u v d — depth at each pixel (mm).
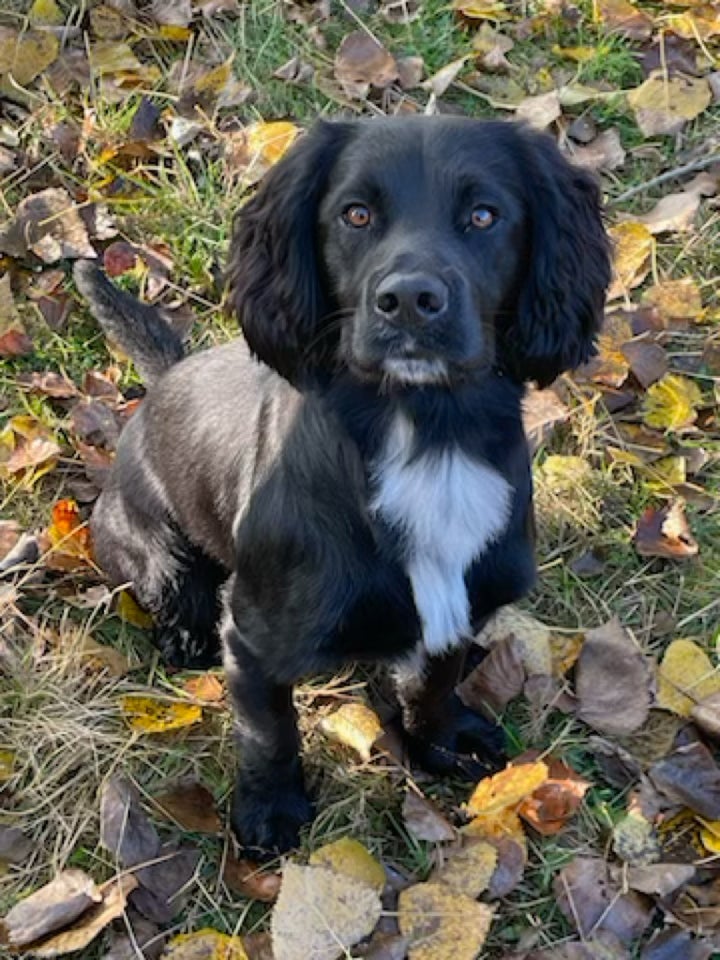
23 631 857
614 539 920
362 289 636
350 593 688
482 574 718
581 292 697
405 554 689
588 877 736
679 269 1099
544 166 675
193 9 1244
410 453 681
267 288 696
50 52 1185
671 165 1183
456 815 786
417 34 1261
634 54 1262
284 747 753
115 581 891
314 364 690
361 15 1276
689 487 949
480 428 691
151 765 793
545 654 847
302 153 680
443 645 716
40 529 918
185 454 804
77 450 959
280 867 758
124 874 725
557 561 900
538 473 945
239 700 740
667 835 769
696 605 897
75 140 1140
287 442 691
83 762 789
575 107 1220
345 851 737
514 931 729
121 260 1067
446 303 611
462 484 691
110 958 705
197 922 730
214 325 1046
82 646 841
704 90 1213
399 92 1217
